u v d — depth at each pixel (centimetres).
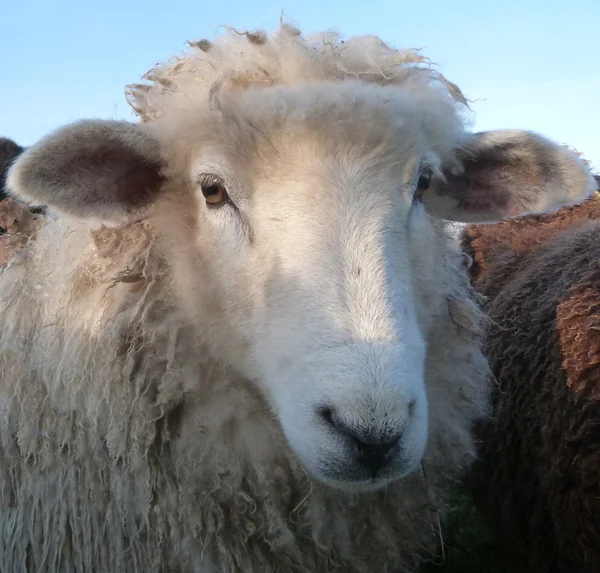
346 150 51
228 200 52
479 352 65
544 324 72
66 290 57
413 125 53
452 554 84
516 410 73
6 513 56
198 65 58
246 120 51
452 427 62
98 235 57
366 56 58
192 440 55
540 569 73
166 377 55
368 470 46
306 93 51
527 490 72
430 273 57
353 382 45
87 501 55
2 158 117
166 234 55
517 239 92
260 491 55
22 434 56
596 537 65
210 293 54
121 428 55
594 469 64
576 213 98
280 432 55
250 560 55
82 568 55
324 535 56
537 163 63
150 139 55
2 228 77
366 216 50
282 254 50
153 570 55
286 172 51
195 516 54
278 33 58
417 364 48
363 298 47
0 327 59
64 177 54
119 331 55
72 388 55
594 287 70
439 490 63
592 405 65
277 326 49
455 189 65
